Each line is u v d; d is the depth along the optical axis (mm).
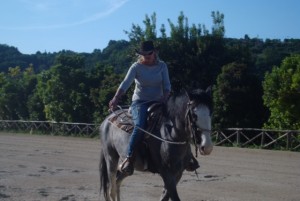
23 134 31438
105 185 8148
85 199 9062
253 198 9094
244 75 22656
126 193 9656
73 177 11688
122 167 6930
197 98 5945
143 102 7074
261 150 18312
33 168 13250
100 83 32875
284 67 20219
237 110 22547
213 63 26609
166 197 6629
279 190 9891
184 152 6449
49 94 33156
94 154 17219
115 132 7648
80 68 34625
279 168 13141
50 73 35906
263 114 22719
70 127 30297
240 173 12211
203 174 12031
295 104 19656
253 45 49906
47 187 10297
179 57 27156
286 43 50000
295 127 19766
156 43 27031
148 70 7141
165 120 6598
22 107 39406
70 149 19203
